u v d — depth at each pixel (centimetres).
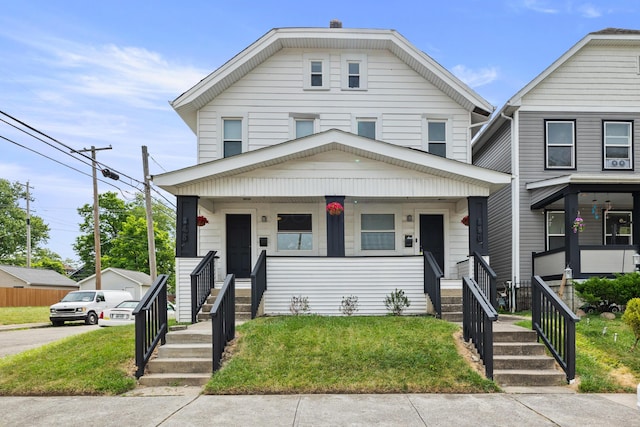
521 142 1485
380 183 1123
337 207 1085
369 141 1084
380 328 809
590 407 549
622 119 1490
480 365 670
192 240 1080
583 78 1498
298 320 880
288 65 1370
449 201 1326
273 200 1302
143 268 4209
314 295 1056
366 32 1335
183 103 1299
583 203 1515
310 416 516
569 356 647
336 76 1377
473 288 725
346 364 661
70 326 2112
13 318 2322
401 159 1087
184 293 1062
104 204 4572
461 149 1359
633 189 1284
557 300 696
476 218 1118
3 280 3675
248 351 706
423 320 879
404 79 1378
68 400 583
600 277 1241
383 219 1344
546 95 1496
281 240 1330
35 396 605
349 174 1120
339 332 784
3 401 582
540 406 552
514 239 1477
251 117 1352
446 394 601
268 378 629
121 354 711
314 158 1120
